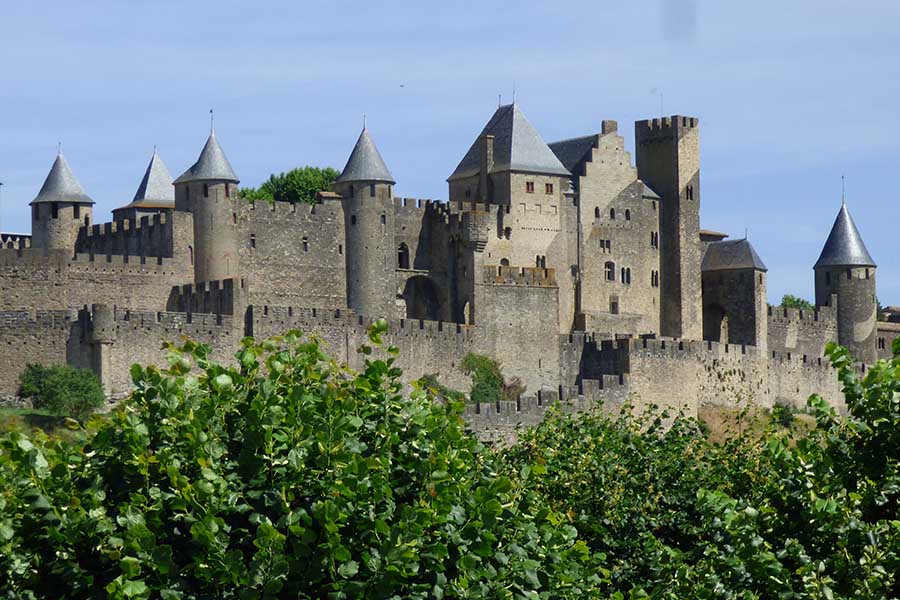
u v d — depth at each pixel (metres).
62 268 196.25
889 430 76.06
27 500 67.44
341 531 68.12
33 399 175.38
